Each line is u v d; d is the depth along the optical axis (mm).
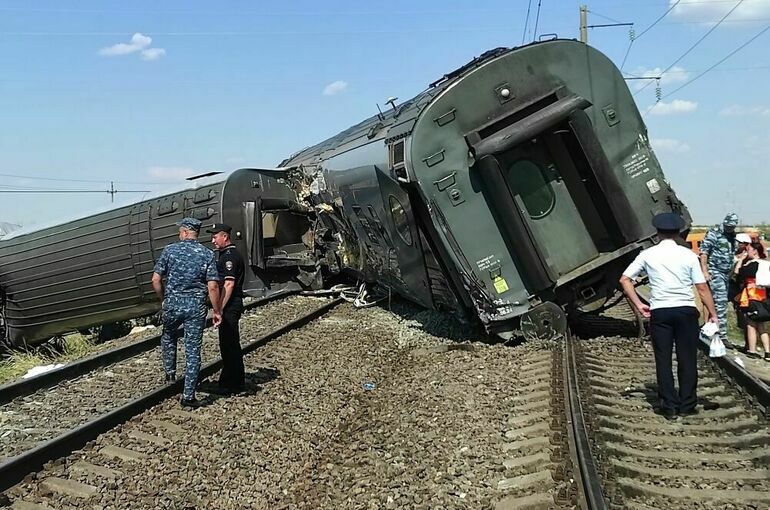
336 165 15172
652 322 7188
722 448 6094
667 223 7301
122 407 8125
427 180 10086
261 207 19156
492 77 10188
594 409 7027
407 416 7691
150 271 18719
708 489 5207
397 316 15531
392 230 12383
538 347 9992
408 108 11539
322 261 20000
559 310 10164
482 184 10156
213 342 13125
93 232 19047
